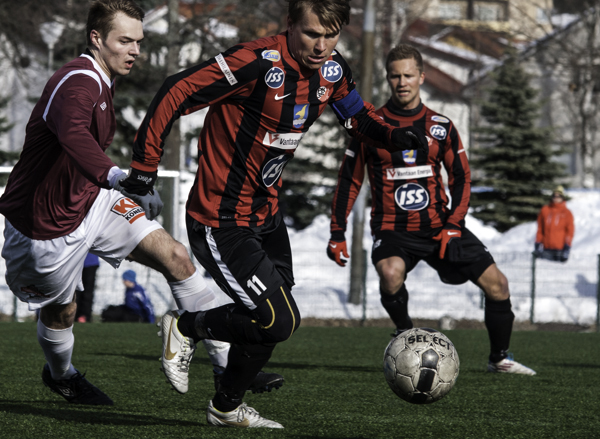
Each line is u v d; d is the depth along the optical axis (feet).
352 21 158.61
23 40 134.00
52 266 23.06
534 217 155.33
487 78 221.05
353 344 53.36
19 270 23.39
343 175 35.83
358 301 84.12
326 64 20.61
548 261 93.45
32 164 22.00
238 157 20.29
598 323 75.66
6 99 166.91
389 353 22.31
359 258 84.28
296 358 44.24
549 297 84.33
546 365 42.60
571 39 202.28
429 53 239.30
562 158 225.97
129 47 21.75
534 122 167.63
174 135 116.57
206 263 20.92
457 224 34.78
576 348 53.11
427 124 34.78
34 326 61.05
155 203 18.86
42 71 150.41
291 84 19.79
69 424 21.71
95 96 20.58
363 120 22.72
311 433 21.40
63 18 125.39
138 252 23.40
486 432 22.31
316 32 18.94
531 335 63.21
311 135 165.27
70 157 19.21
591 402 28.78
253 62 19.21
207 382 32.01
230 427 21.66
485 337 59.93
